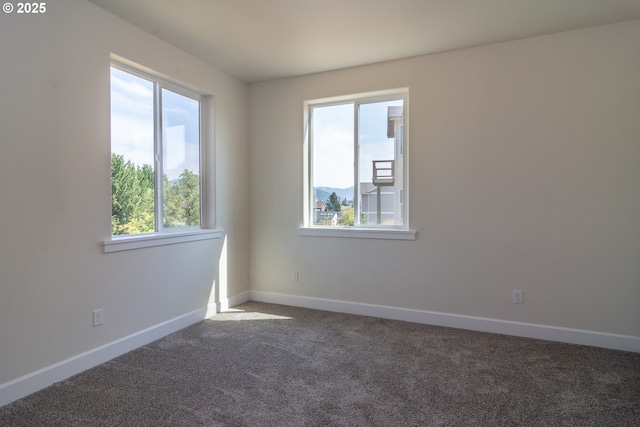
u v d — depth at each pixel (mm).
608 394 1986
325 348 2652
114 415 1784
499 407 1862
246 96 3979
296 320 3318
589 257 2699
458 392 2014
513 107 2893
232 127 3750
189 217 3346
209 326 3152
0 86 1853
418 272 3258
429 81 3164
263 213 3971
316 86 3648
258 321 3295
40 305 2041
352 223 3645
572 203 2738
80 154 2260
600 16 2494
